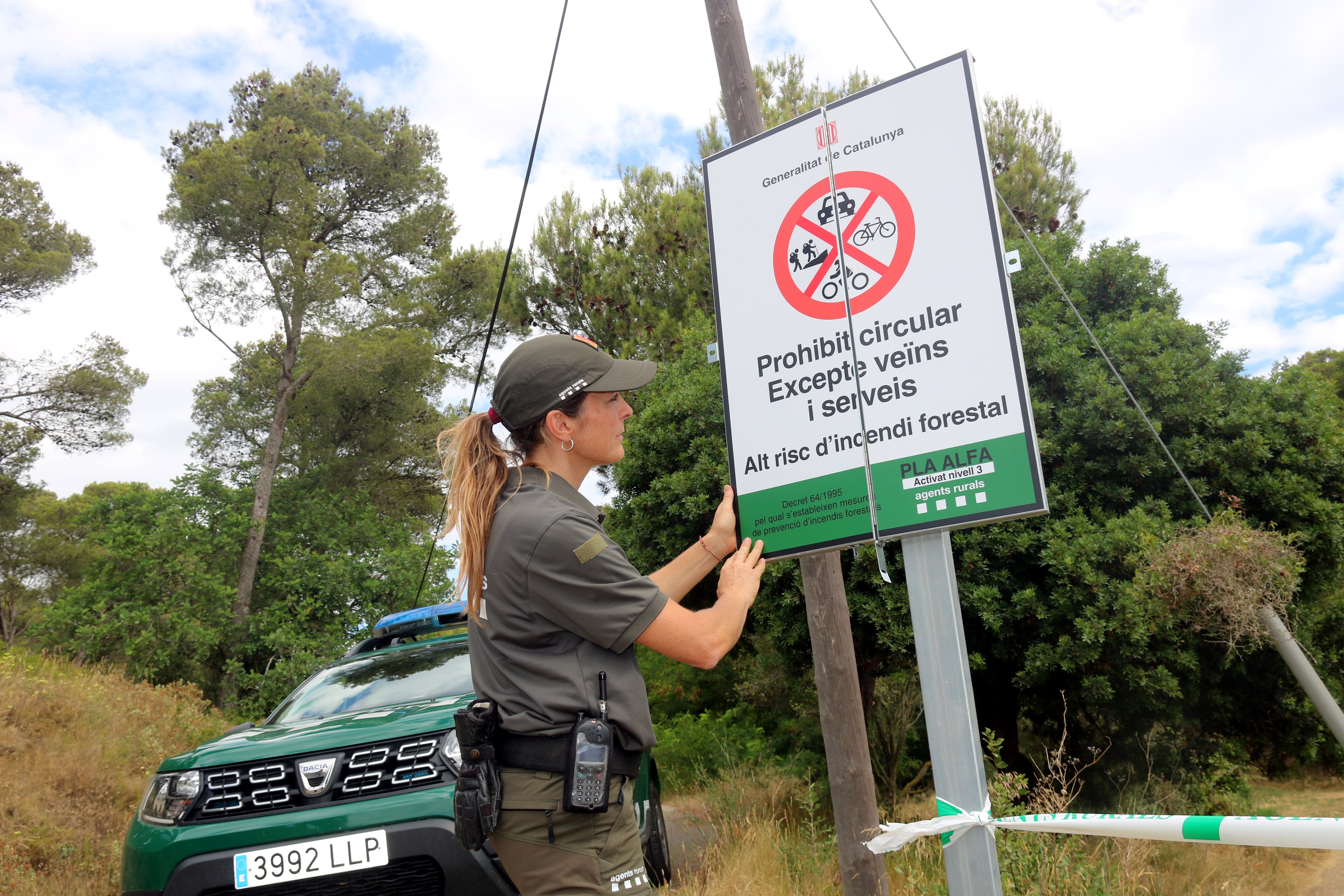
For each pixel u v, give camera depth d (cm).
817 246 261
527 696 154
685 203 1273
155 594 1712
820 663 421
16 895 482
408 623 570
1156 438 440
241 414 2320
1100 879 351
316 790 323
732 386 271
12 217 2219
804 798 575
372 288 2381
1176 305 702
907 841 214
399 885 306
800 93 1234
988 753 698
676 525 743
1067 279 712
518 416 176
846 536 244
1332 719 427
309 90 2323
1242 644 514
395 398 2261
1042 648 578
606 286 1279
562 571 155
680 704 1238
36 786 617
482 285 2334
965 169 239
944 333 236
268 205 2047
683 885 461
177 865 313
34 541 2673
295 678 1678
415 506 2438
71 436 2198
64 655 1650
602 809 146
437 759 326
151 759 766
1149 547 518
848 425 248
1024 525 601
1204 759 645
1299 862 538
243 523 1905
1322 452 598
